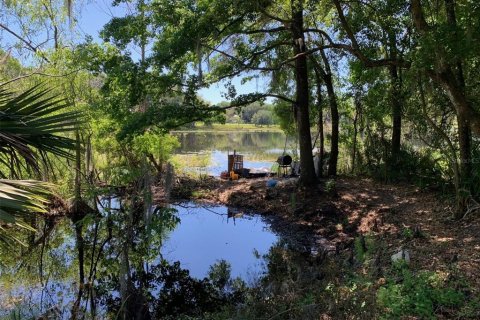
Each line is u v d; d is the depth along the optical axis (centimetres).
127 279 752
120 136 1032
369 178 1423
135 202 1039
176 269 870
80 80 1229
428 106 1006
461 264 571
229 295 718
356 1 973
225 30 1062
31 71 1287
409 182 1273
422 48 602
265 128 7312
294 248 936
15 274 871
